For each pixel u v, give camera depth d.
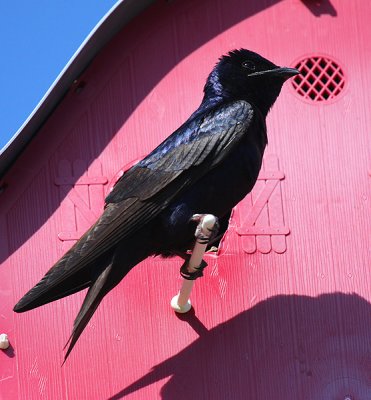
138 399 9.78
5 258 10.08
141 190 9.65
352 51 10.62
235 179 9.79
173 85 10.52
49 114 10.36
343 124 10.46
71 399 9.79
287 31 10.66
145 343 9.94
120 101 10.45
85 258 9.31
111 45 10.54
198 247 9.27
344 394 9.84
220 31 10.64
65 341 9.92
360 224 10.22
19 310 9.09
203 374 9.87
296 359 9.91
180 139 9.86
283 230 10.20
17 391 9.79
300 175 10.33
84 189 10.24
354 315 10.02
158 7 10.63
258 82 10.29
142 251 9.62
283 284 10.09
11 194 10.20
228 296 10.05
